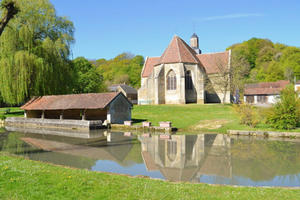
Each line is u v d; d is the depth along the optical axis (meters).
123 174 9.36
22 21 33.66
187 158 12.67
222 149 14.98
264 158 12.52
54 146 16.28
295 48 82.44
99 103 28.39
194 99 42.97
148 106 37.78
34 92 35.97
